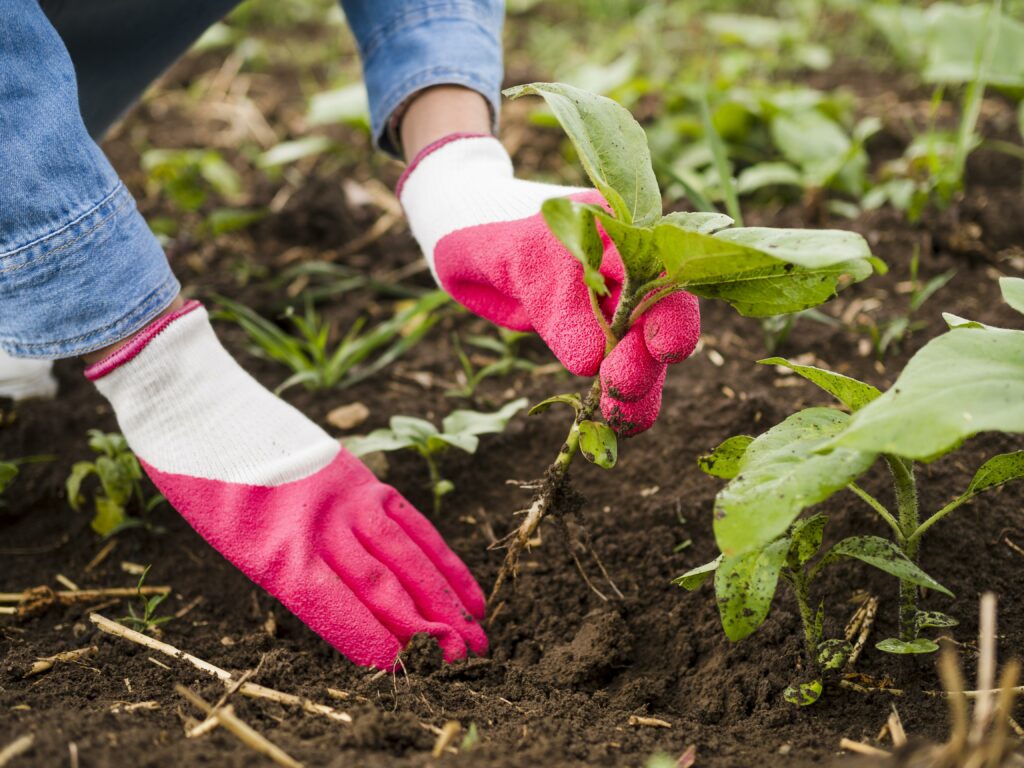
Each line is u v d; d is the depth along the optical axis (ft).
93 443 3.33
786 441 2.54
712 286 2.57
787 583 3.05
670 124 4.63
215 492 2.96
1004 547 3.06
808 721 2.75
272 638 3.05
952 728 2.67
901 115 4.82
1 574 3.30
